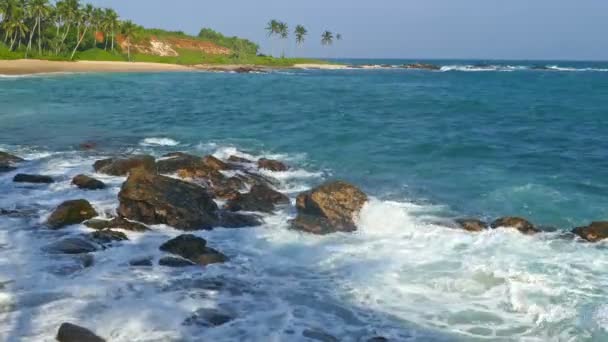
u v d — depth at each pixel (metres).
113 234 13.17
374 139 27.97
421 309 10.05
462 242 13.61
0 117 33.81
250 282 11.14
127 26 115.00
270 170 20.95
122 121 33.75
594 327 9.37
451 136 29.06
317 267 12.02
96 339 8.37
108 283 10.73
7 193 17.08
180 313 9.61
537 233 14.38
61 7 101.12
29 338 8.52
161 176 15.77
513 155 24.31
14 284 10.54
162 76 87.56
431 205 17.12
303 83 78.06
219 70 116.75
